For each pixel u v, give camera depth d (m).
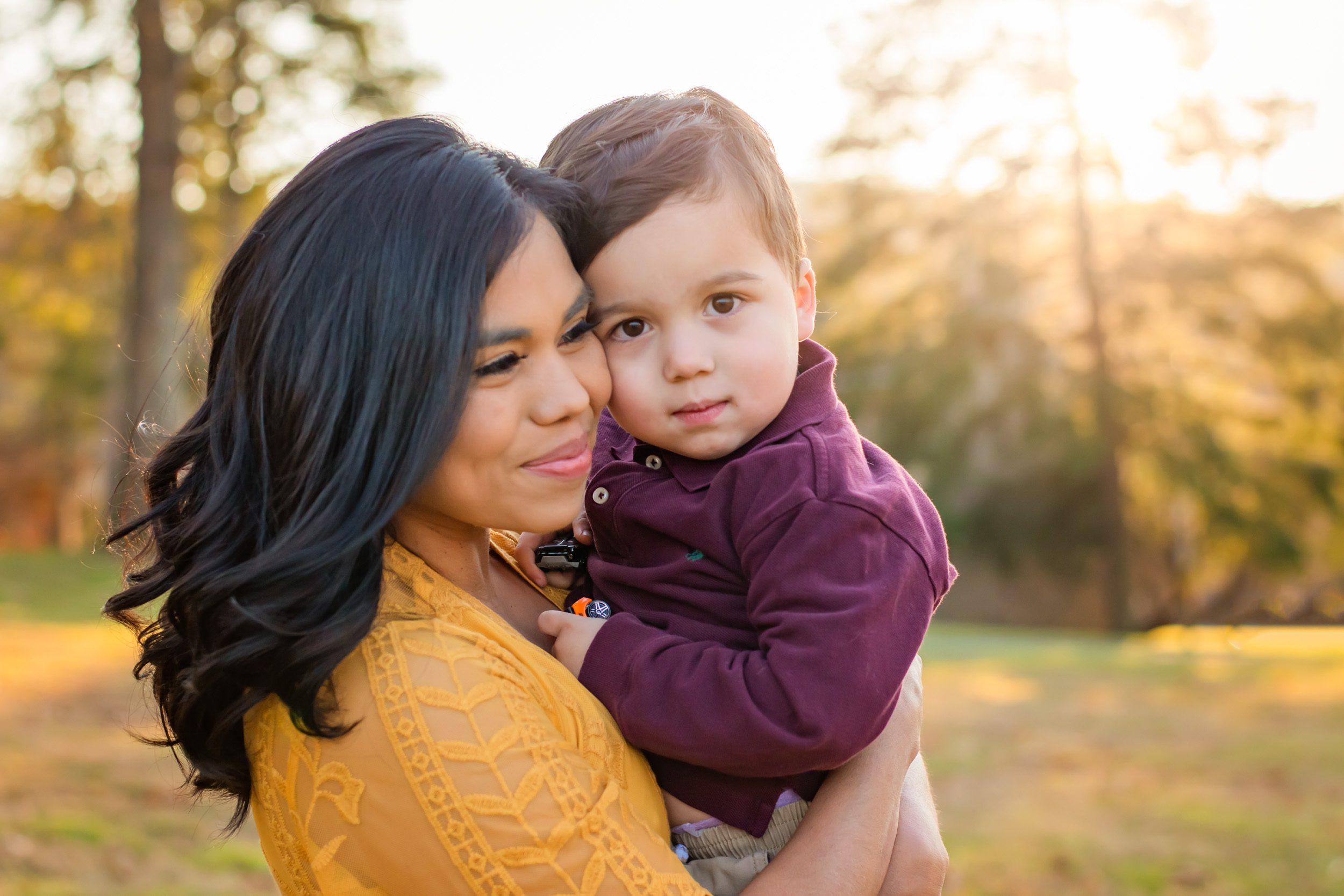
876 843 1.55
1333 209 20.88
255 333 1.42
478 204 1.40
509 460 1.45
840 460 1.60
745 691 1.48
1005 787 6.15
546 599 1.87
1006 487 21.67
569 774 1.38
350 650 1.34
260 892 4.26
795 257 1.75
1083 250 21.02
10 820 4.64
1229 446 20.72
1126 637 15.79
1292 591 20.52
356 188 1.40
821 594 1.50
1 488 28.47
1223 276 20.61
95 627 9.40
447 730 1.34
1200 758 6.69
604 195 1.64
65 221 19.12
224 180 18.28
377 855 1.35
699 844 1.62
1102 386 20.75
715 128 1.69
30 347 27.56
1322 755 6.69
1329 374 20.70
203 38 17.70
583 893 1.33
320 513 1.35
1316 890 4.73
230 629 1.35
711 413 1.65
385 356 1.35
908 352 21.94
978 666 9.91
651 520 1.70
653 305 1.63
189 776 1.67
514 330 1.40
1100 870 4.98
